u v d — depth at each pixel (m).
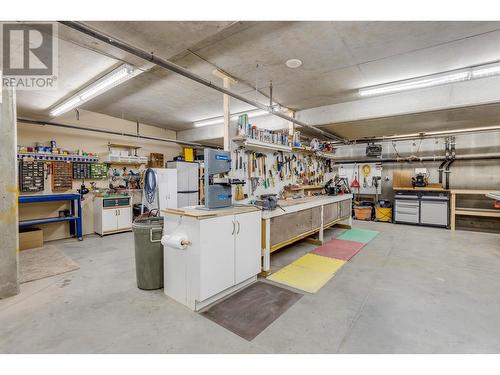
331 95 4.60
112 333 1.96
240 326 2.06
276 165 4.72
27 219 4.84
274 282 2.94
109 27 2.27
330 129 6.23
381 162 7.91
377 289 2.76
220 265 2.44
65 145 5.45
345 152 8.67
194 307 2.29
